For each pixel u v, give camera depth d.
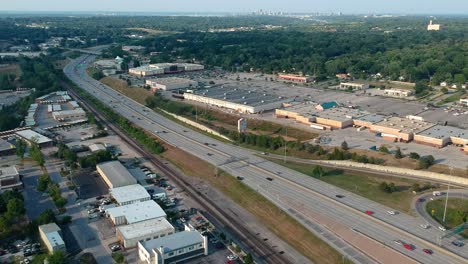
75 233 104.25
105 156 148.12
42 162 145.12
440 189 123.94
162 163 153.38
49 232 99.44
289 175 137.50
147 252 90.44
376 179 133.00
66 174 140.12
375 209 113.38
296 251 97.94
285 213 112.69
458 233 100.88
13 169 133.88
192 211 115.81
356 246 97.31
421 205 114.94
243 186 129.75
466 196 118.94
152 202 116.75
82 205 118.56
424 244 96.94
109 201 120.06
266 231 106.75
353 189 126.00
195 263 92.56
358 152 152.62
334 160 147.25
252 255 95.81
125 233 99.94
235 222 111.00
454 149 153.25
